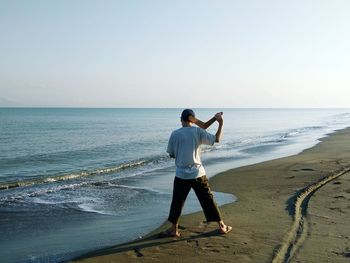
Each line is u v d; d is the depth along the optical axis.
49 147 26.20
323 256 4.93
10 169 16.56
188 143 5.70
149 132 43.59
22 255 5.63
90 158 20.31
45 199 9.68
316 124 63.62
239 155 20.22
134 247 5.61
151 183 12.07
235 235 5.91
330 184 9.64
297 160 15.67
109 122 76.06
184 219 7.02
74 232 6.77
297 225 6.34
